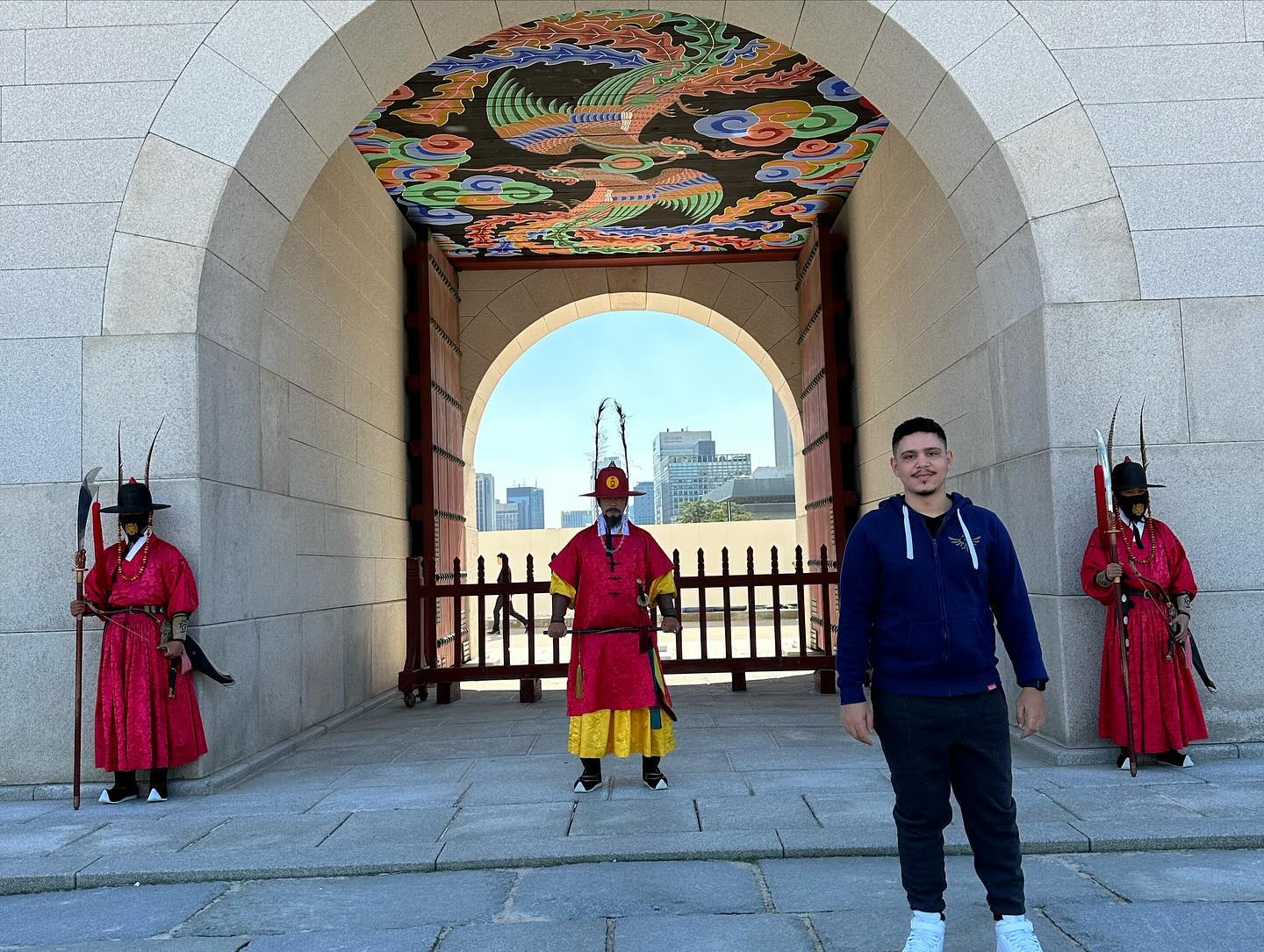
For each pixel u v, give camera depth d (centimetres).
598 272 1328
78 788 511
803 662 903
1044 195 582
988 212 625
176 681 532
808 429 1269
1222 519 564
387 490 1012
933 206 796
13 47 596
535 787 529
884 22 598
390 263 1046
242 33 595
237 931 341
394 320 1059
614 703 512
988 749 284
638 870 389
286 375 722
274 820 475
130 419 569
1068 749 548
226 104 589
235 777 570
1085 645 554
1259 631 558
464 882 383
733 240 1256
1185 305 574
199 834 456
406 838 434
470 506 1447
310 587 757
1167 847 395
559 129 909
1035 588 591
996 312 648
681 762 584
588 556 529
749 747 627
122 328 574
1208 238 579
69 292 578
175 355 571
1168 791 473
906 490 303
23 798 545
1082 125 586
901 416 916
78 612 514
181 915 359
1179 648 525
